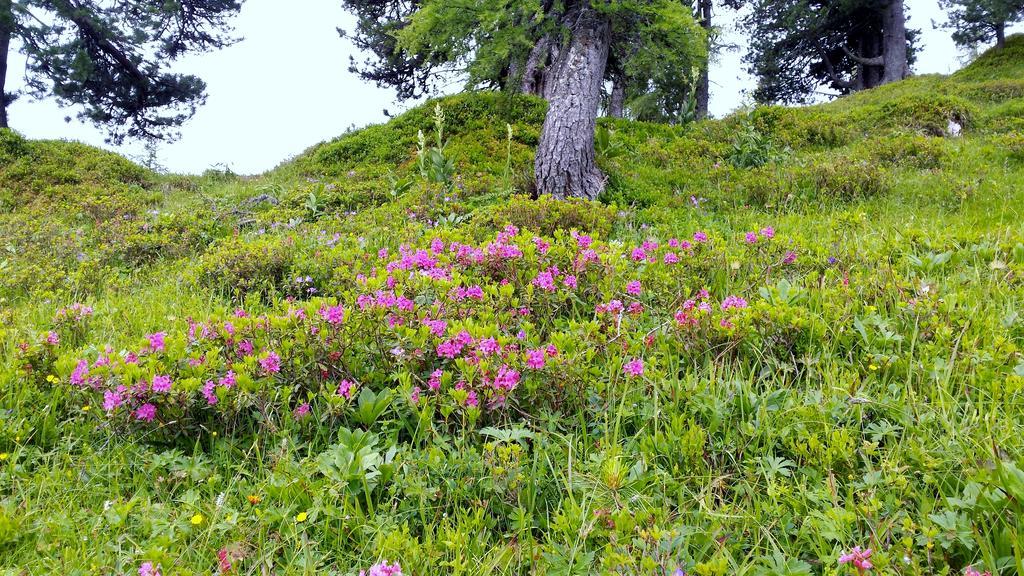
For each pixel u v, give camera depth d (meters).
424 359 3.00
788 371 3.09
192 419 2.74
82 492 2.40
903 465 2.24
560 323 3.72
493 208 7.02
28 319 4.69
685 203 8.43
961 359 2.91
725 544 1.96
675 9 9.02
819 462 2.28
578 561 1.91
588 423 2.76
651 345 3.29
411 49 10.57
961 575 1.77
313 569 1.93
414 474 2.36
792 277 4.34
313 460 2.52
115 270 6.37
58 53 23.56
